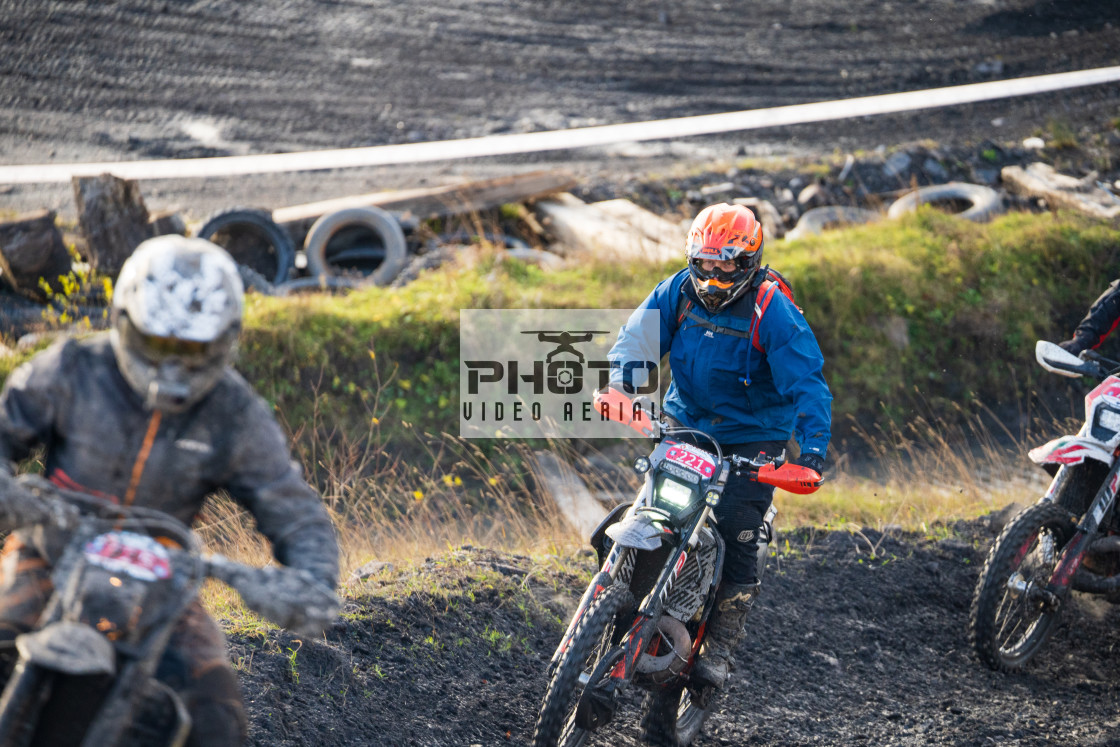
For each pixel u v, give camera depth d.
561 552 15.73
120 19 47.97
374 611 12.05
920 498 20.98
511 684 11.70
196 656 6.00
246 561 15.17
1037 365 29.25
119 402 5.78
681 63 49.53
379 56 48.00
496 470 24.62
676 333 10.67
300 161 38.22
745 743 11.47
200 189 35.66
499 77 47.00
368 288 29.11
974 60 50.56
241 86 43.91
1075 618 15.03
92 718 5.53
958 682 13.31
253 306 26.11
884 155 39.12
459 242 32.97
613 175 37.94
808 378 9.95
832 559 15.94
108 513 5.88
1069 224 32.16
